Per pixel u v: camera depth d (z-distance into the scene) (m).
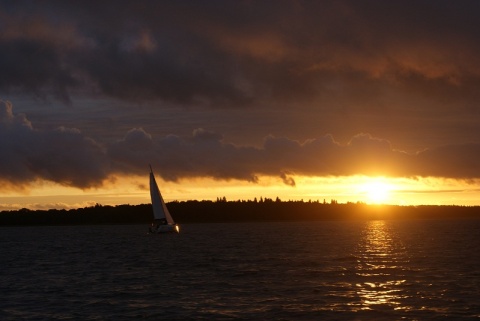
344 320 37.12
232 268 68.50
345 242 126.94
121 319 38.34
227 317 38.38
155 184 160.00
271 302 43.59
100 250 109.19
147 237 163.50
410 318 37.47
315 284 53.03
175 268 69.94
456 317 37.66
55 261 84.06
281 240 138.38
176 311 40.66
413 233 177.50
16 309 42.34
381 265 70.31
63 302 45.03
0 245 136.12
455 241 126.88
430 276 58.47
